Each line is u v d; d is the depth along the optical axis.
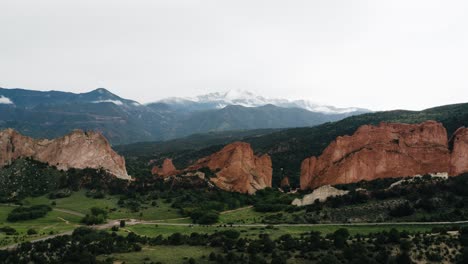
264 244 139.62
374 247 132.00
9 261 132.50
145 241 154.62
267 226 174.88
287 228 171.25
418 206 174.25
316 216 184.25
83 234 162.00
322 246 136.50
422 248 128.75
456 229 144.62
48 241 148.25
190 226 186.38
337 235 144.75
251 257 132.12
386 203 180.62
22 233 171.62
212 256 134.25
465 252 122.88
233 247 143.88
